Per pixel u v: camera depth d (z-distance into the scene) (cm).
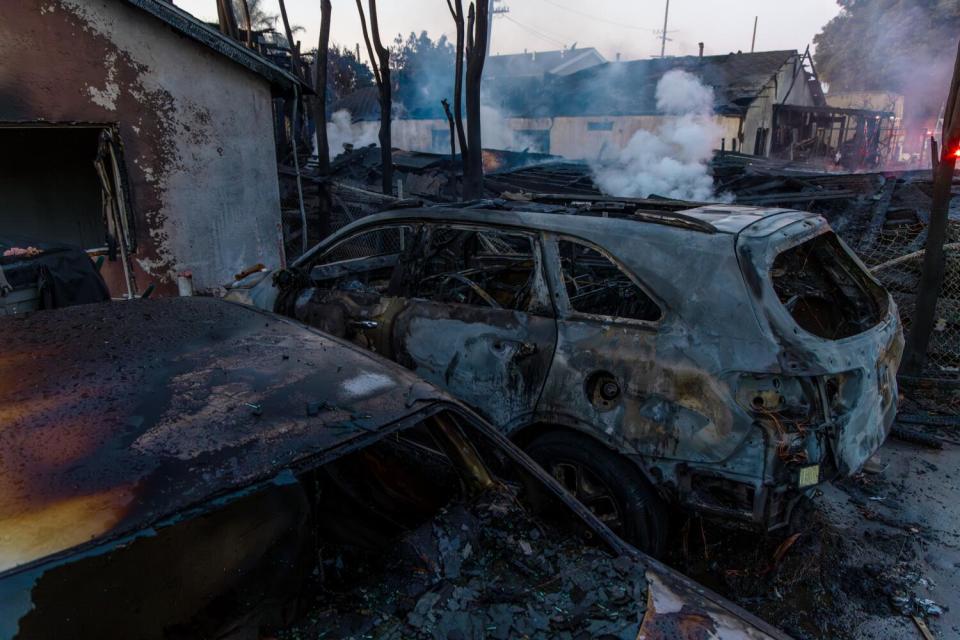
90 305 302
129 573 159
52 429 183
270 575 187
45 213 994
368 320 376
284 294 424
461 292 380
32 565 147
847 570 317
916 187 1002
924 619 285
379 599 198
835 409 269
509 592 196
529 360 313
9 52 596
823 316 368
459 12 870
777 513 265
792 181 1214
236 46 755
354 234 404
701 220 297
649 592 195
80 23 634
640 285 291
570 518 228
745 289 268
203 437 188
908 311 600
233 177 795
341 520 252
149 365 228
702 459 267
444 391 245
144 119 696
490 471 245
